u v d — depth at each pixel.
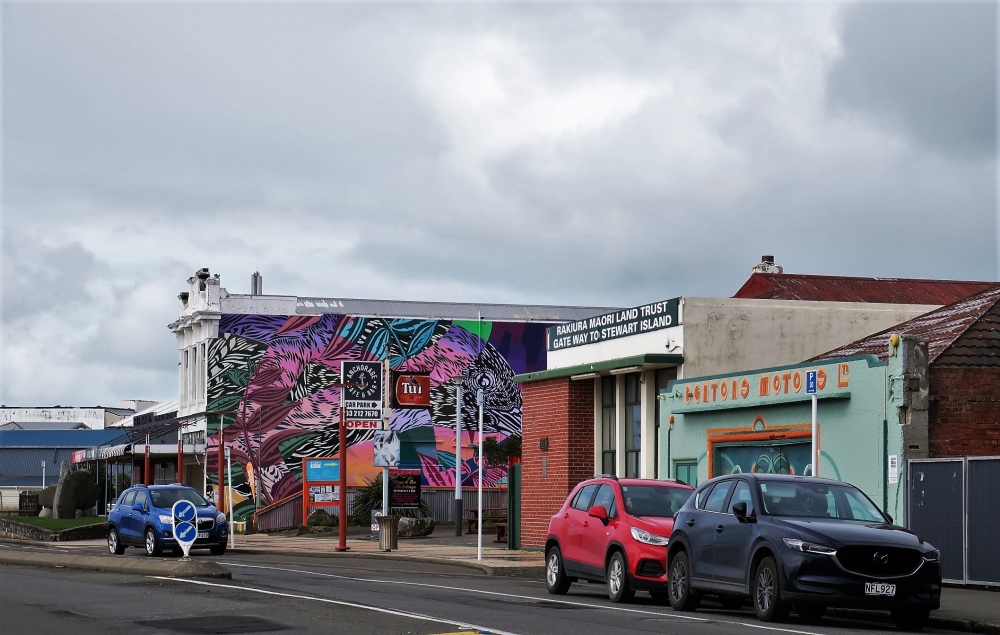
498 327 66.00
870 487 22.09
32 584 20.33
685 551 17.39
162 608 16.19
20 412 113.00
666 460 28.80
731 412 26.58
